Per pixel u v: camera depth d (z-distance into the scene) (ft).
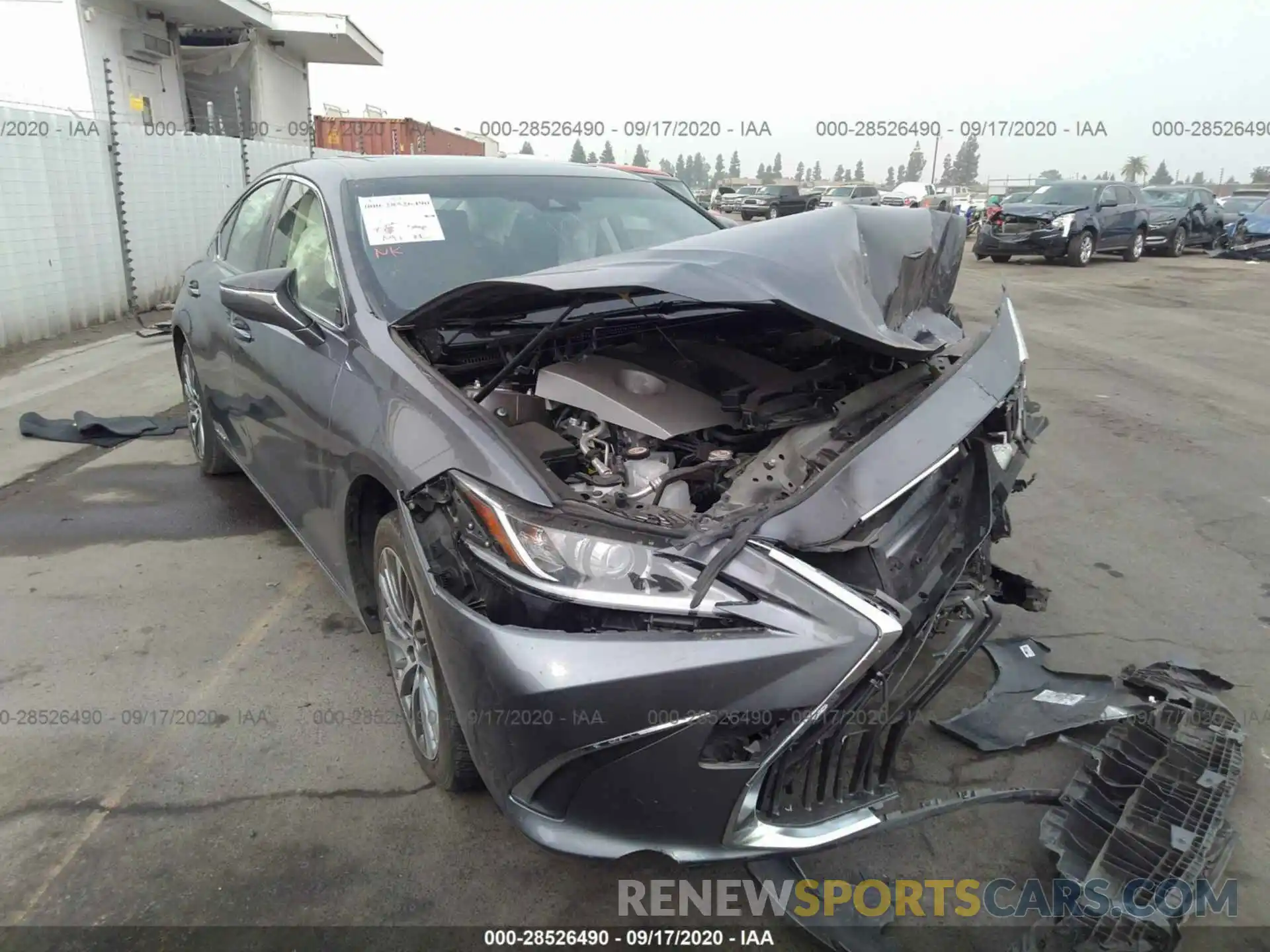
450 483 7.39
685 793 6.26
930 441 7.34
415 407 8.04
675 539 6.45
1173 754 8.13
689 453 8.05
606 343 9.78
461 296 8.00
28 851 7.77
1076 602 11.86
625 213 12.55
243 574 12.93
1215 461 17.40
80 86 40.45
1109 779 7.91
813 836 6.59
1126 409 21.25
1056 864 7.45
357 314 9.51
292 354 10.41
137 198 33.83
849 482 6.84
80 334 30.48
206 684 10.21
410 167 12.11
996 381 8.43
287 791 8.52
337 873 7.55
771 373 8.96
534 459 7.34
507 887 7.43
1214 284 47.39
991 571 10.18
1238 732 8.46
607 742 6.23
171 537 14.15
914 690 7.26
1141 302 39.86
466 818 8.18
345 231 10.53
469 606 6.99
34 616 11.67
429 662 8.04
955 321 10.68
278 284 10.09
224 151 39.83
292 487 10.85
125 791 8.50
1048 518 14.65
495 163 12.97
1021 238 56.08
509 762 6.66
